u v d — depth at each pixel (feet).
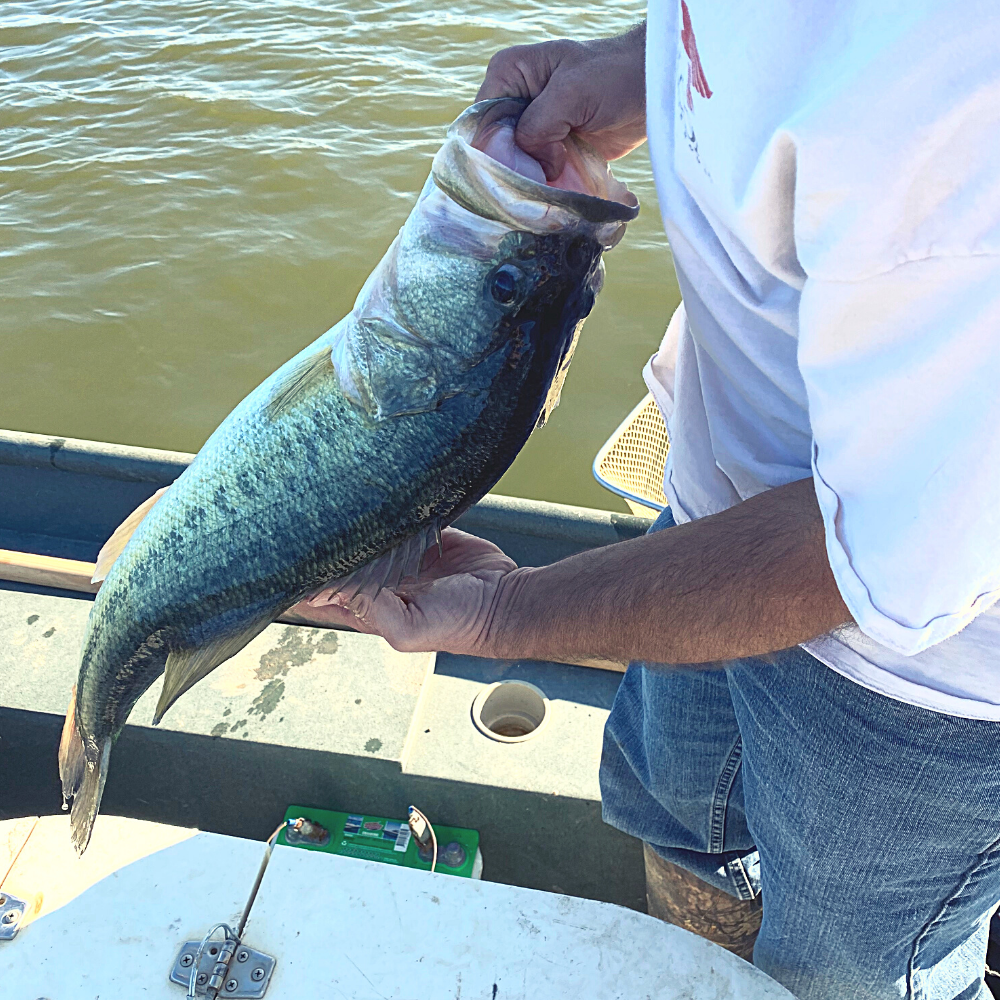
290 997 4.91
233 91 27.89
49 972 4.99
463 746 7.52
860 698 4.16
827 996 5.24
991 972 6.03
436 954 5.10
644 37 4.22
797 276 3.34
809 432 3.96
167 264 22.03
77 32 31.24
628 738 6.38
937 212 2.65
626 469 9.80
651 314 20.38
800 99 2.88
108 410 18.79
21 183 24.38
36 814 8.14
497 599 4.32
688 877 6.50
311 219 23.30
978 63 2.48
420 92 27.68
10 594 8.75
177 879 5.43
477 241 4.27
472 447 4.60
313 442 4.65
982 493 2.82
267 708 7.62
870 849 4.50
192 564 4.91
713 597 3.66
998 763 4.02
